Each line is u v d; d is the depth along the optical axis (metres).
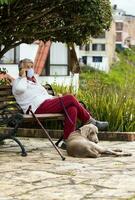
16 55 29.09
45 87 10.77
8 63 28.53
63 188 6.35
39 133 11.82
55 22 11.38
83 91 13.59
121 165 8.01
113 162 8.31
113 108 12.19
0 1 8.03
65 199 5.80
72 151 8.88
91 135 9.14
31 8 10.55
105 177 7.00
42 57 30.70
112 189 6.27
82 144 8.83
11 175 7.16
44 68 31.59
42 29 11.45
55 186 6.47
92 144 8.90
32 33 11.38
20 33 11.30
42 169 7.62
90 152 8.78
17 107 9.49
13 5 10.37
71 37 11.61
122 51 94.75
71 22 11.04
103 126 10.03
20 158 8.70
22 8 10.56
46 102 9.49
